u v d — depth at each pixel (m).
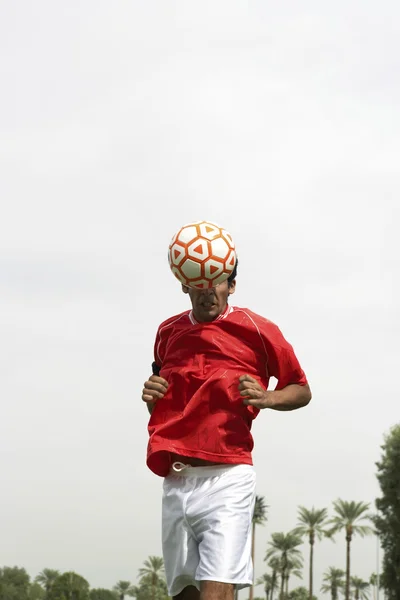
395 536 65.88
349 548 90.00
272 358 5.61
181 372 5.60
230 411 5.51
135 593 134.00
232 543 5.27
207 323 5.68
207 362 5.59
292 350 5.66
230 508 5.37
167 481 5.70
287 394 5.54
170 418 5.61
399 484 67.25
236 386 5.52
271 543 100.69
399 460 67.88
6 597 135.38
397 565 65.50
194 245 5.43
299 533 98.69
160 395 5.58
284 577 103.06
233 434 5.48
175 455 5.61
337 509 91.50
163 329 5.89
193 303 5.70
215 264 5.43
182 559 5.54
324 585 132.00
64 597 127.19
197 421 5.51
